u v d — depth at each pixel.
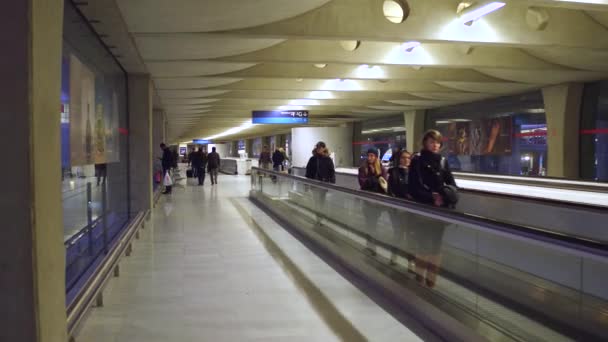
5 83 2.03
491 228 3.18
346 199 6.38
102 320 3.99
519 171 15.85
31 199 2.07
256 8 6.21
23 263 2.09
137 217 8.63
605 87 12.80
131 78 10.26
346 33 7.68
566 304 2.91
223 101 18.78
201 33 7.11
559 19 8.59
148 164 10.32
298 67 12.05
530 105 15.26
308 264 6.00
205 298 4.61
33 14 2.05
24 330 2.11
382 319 4.03
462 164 19.25
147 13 6.02
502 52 10.66
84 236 4.98
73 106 4.85
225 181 23.00
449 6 8.02
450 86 14.56
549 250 3.06
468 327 3.29
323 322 3.96
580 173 13.66
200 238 7.84
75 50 5.88
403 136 23.88
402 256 4.77
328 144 21.58
